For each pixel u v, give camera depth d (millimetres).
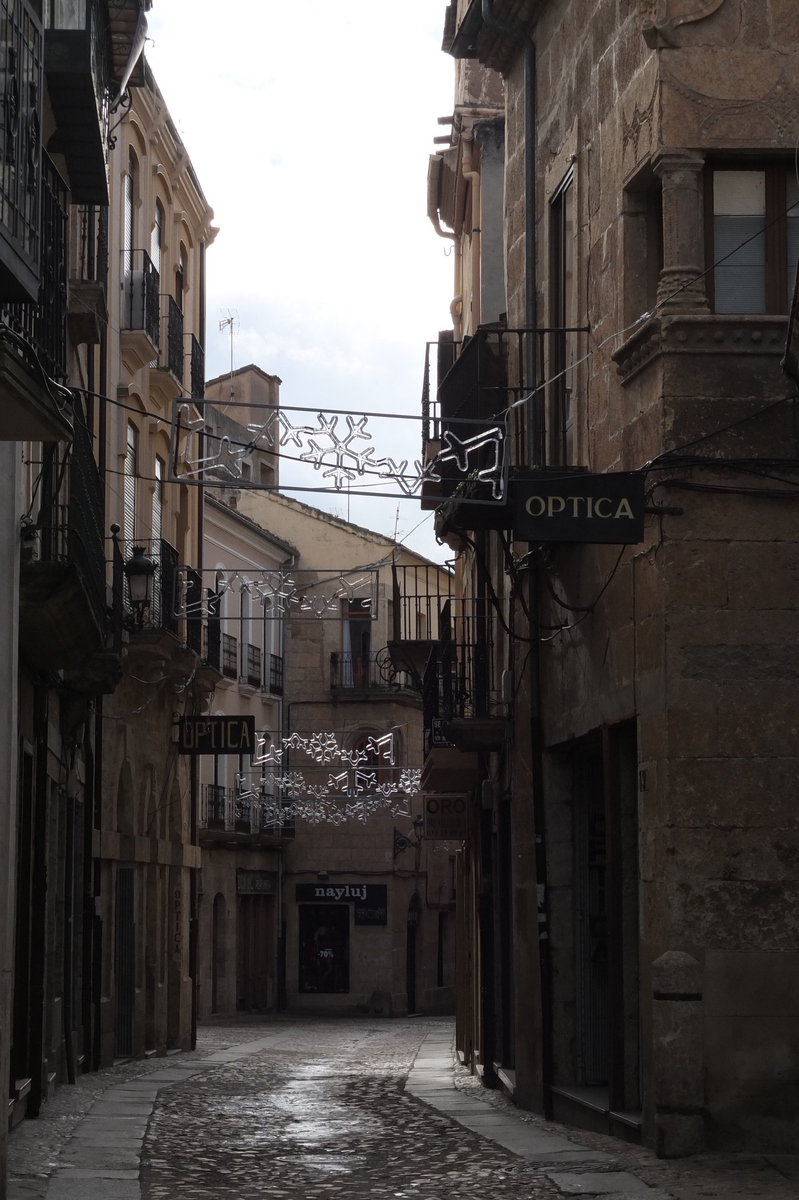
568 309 17609
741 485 13711
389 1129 16297
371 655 57344
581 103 16812
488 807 24422
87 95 15570
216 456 13703
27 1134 15258
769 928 13266
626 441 14836
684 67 14031
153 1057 29609
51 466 15578
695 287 13906
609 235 15602
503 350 18922
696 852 13328
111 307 27734
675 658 13531
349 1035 41531
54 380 13062
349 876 57156
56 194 13367
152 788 30234
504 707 22969
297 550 57062
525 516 13734
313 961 57250
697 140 13961
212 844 49688
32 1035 16922
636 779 15297
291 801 56750
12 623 12500
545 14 18562
